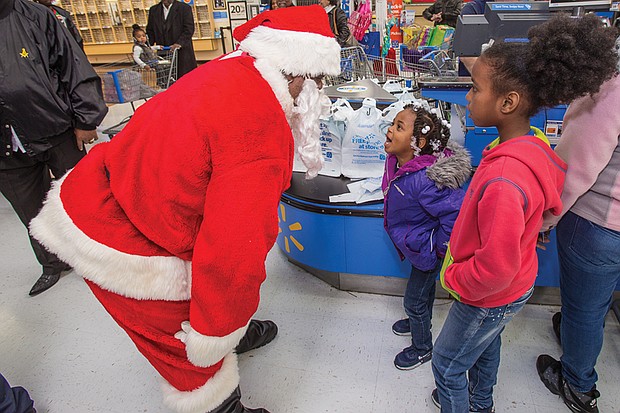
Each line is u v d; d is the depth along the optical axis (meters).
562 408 1.49
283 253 2.53
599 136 1.09
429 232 1.47
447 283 1.10
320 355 1.79
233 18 8.02
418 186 1.40
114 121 5.50
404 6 5.85
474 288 1.00
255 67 1.01
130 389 1.70
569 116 1.17
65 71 2.08
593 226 1.21
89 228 1.05
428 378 1.65
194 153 0.95
